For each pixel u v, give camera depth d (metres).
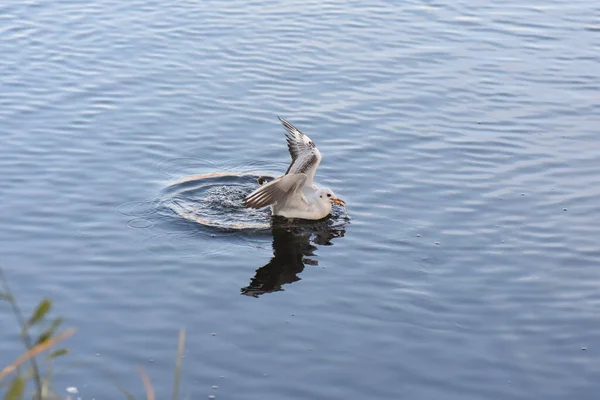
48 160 18.67
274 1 28.02
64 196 17.36
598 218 16.92
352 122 20.70
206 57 23.84
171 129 20.27
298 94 22.00
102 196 17.45
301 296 14.47
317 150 17.89
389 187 18.16
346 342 13.20
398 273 15.17
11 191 17.41
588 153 19.55
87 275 14.82
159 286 14.62
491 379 12.44
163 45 24.53
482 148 19.70
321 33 25.59
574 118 21.20
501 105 21.80
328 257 15.75
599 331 13.57
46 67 22.98
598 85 22.98
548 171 18.77
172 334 13.28
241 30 25.61
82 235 16.06
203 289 14.59
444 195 17.80
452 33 25.95
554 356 12.98
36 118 20.44
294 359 12.75
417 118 21.02
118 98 21.56
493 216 17.02
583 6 28.45
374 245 16.09
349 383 12.25
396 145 19.77
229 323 13.64
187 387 12.05
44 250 15.48
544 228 16.58
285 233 16.61
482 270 15.24
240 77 22.78
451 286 14.77
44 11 26.53
